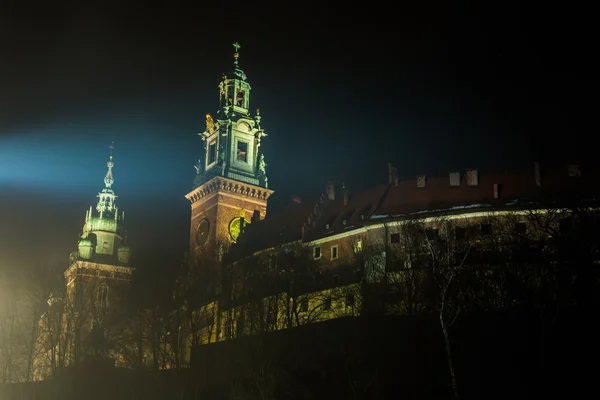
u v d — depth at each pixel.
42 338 97.06
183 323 85.50
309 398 64.38
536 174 85.38
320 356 69.31
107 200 148.00
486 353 63.69
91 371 82.31
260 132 125.94
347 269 86.81
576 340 63.19
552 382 58.88
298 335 72.81
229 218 117.56
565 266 67.00
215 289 92.06
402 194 91.06
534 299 65.94
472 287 68.56
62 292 101.31
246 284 88.81
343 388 63.69
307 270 90.25
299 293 81.56
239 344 73.00
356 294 79.00
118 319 93.69
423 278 70.25
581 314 64.50
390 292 75.12
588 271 66.06
